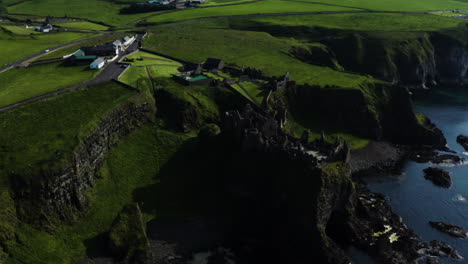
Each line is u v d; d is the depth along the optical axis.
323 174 99.31
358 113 159.62
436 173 132.88
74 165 101.12
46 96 135.25
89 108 128.00
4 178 90.69
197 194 115.62
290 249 98.06
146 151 129.50
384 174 135.12
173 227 103.62
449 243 102.19
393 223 108.50
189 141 134.75
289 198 103.56
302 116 160.00
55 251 88.31
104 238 95.88
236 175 117.75
